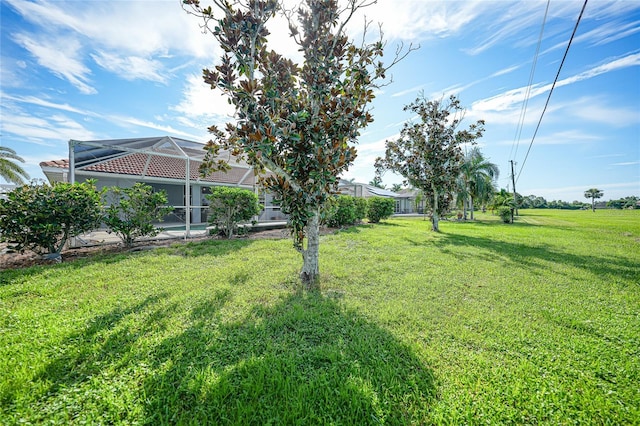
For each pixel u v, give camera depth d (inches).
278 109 166.4
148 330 117.9
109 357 97.1
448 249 318.7
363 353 104.8
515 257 280.4
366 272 215.2
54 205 225.8
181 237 371.6
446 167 529.3
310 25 171.5
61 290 163.9
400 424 72.5
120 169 512.7
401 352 106.4
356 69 177.5
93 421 69.8
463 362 100.4
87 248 294.4
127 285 174.2
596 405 79.4
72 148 279.7
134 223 285.1
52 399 76.4
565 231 553.3
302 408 76.9
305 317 133.6
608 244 373.1
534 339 117.9
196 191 633.6
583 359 103.5
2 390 77.9
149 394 80.2
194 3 161.0
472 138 518.9
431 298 165.3
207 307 143.2
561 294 174.4
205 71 161.9
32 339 106.2
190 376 88.0
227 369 92.0
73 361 94.0
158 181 545.6
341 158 176.2
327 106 165.2
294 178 175.5
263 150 149.3
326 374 91.3
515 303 159.3
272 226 493.4
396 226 596.4
